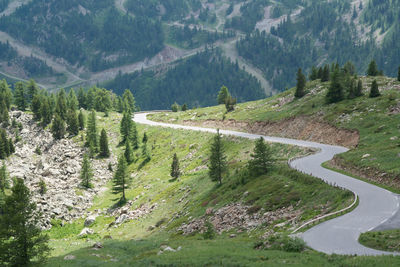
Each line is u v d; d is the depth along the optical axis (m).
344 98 92.31
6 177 92.06
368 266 19.44
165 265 26.50
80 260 32.62
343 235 27.08
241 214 44.78
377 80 100.00
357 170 48.44
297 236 27.69
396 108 72.12
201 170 83.75
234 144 94.00
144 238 52.84
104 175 108.44
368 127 69.75
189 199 64.38
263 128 102.81
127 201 81.94
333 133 77.44
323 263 21.20
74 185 95.31
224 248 29.30
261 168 56.22
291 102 112.00
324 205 36.88
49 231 67.44
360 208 33.44
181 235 48.16
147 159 114.19
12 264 29.88
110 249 39.34
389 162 45.25
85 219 74.88
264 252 25.56
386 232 25.97
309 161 58.66
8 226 30.30
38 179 95.56
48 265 30.83
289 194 43.19
